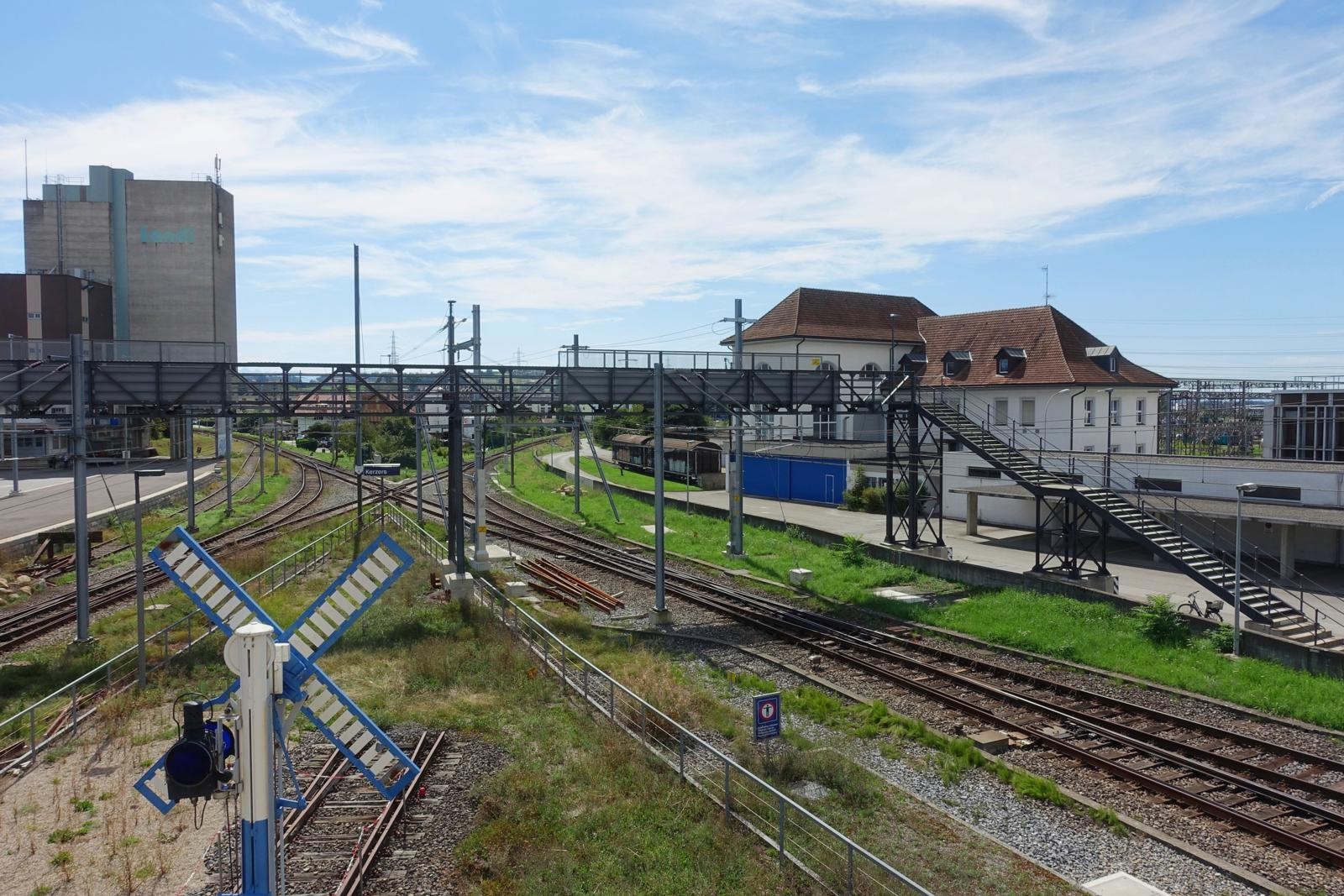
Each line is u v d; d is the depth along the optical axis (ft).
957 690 66.44
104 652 72.18
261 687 21.12
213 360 79.46
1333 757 52.90
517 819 42.91
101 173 314.55
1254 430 220.43
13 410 74.33
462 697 61.52
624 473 227.20
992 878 38.88
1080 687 66.85
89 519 136.77
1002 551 118.01
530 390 88.48
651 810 43.68
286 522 146.00
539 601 94.27
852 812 45.44
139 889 37.50
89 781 48.37
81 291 268.41
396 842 41.42
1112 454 123.13
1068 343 153.07
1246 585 82.38
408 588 94.48
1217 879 39.91
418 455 126.82
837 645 78.48
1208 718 60.23
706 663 73.67
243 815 21.31
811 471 170.50
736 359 98.12
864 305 190.39
